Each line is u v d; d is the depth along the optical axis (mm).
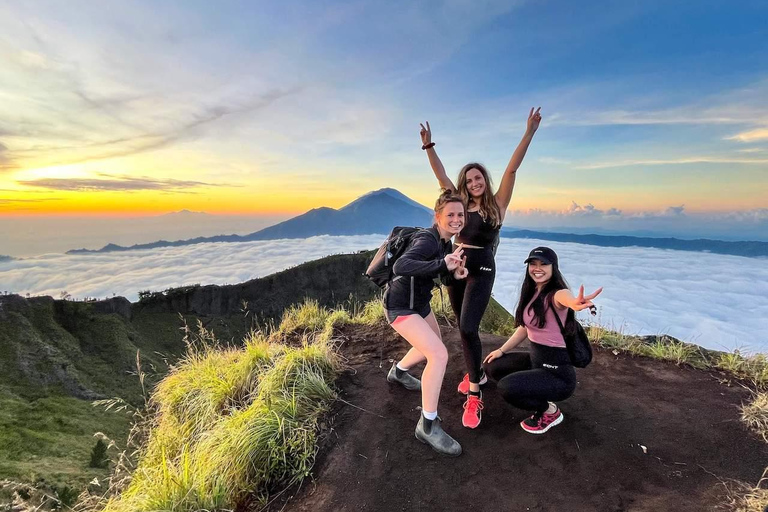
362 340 5102
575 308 2795
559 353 3043
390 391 3816
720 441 3020
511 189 3492
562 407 3545
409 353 3711
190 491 2676
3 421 35000
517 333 3504
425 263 2770
